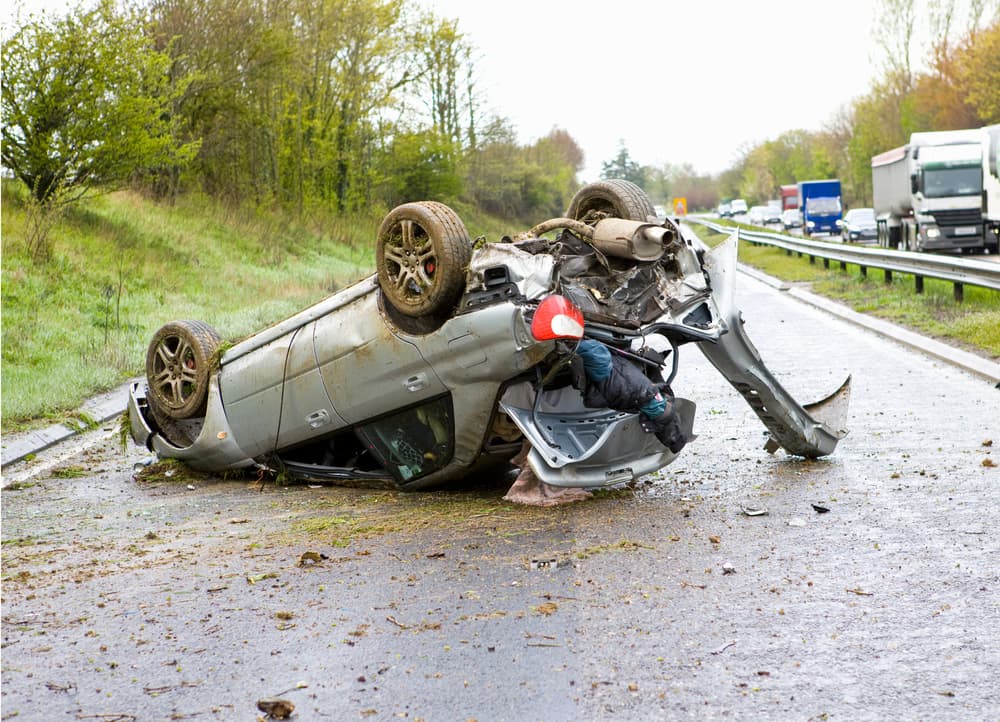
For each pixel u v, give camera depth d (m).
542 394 6.93
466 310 6.53
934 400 10.08
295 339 7.79
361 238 45.72
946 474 6.97
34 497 8.41
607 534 5.86
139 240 27.64
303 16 47.12
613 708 3.58
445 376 6.79
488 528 6.16
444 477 7.35
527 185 76.94
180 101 37.38
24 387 12.91
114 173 26.58
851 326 17.31
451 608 4.69
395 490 7.72
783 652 4.02
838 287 24.64
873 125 74.88
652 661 3.98
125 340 17.53
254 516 7.18
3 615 5.00
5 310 17.73
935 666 3.83
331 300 7.57
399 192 58.53
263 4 40.66
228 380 8.35
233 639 4.45
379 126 55.47
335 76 49.78
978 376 11.39
